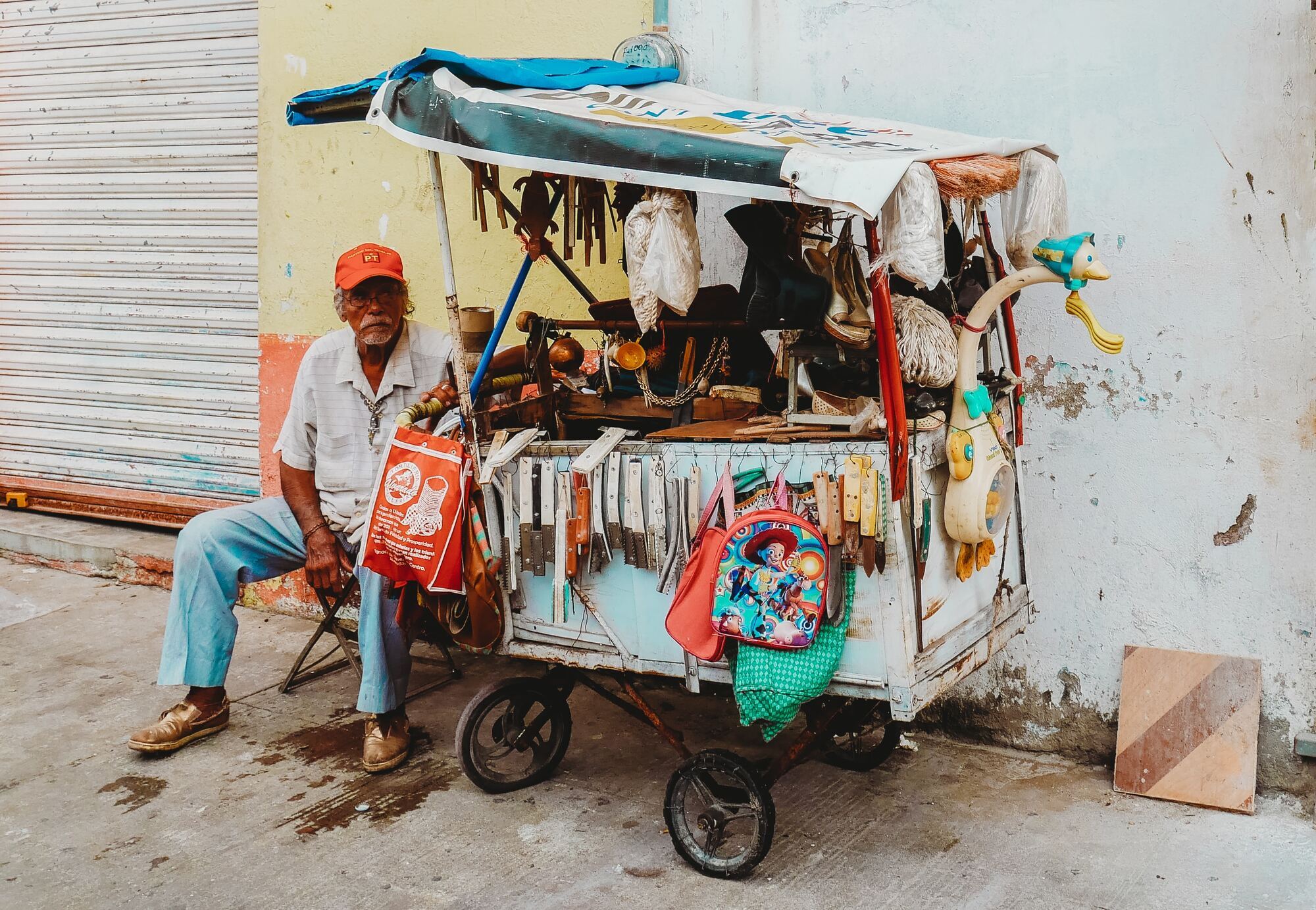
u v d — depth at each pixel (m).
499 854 3.14
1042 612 3.63
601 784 3.54
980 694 3.77
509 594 3.21
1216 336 3.26
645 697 4.21
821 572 2.60
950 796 3.42
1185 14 3.19
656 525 2.90
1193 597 3.39
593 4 4.16
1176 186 3.26
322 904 2.92
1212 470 3.32
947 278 3.15
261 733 3.93
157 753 3.75
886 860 3.05
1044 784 3.48
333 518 3.88
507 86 3.15
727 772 2.92
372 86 3.23
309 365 3.80
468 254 4.54
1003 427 3.03
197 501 5.55
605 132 2.66
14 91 5.70
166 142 5.33
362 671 3.58
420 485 3.08
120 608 5.14
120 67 5.38
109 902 2.94
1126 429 3.43
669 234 2.75
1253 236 3.18
